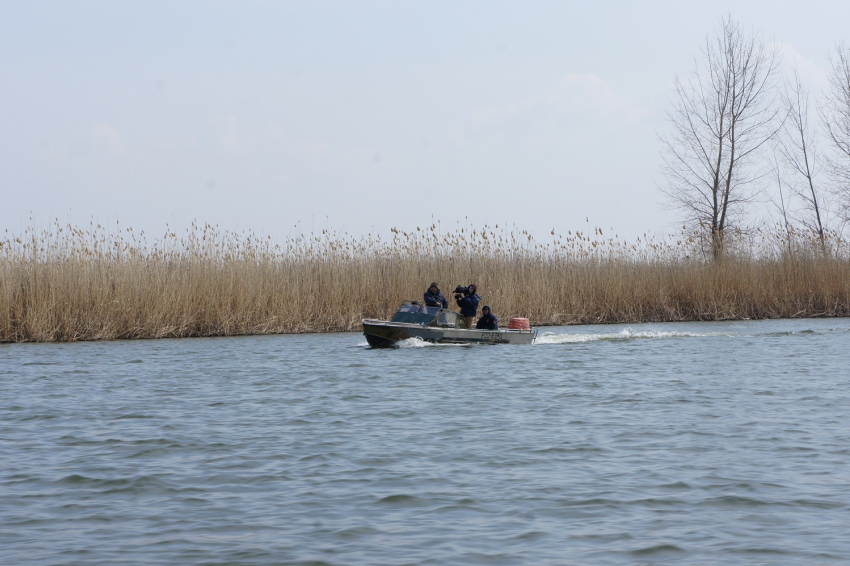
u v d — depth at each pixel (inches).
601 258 3599.9
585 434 1202.0
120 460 1060.5
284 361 2151.8
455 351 2358.5
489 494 899.4
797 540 750.5
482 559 709.9
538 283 3348.9
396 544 747.4
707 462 1027.9
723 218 4448.8
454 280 3161.9
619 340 2721.5
